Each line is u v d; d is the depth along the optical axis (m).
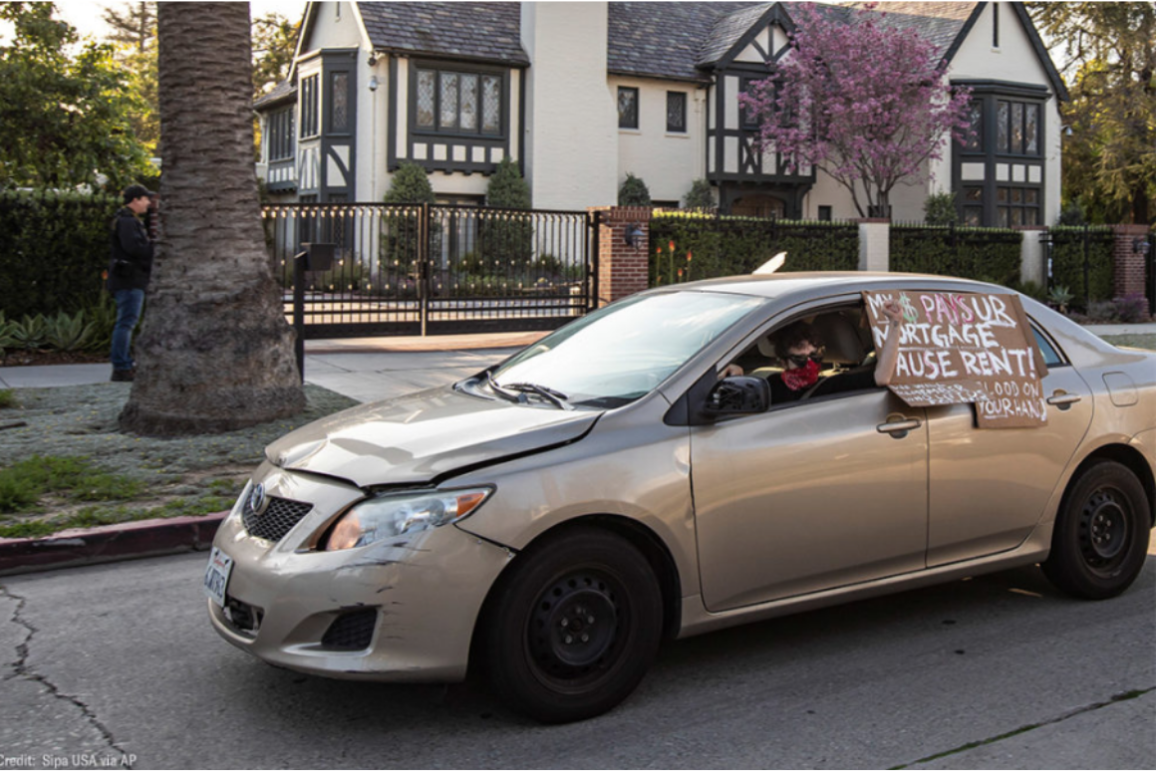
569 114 29.45
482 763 3.59
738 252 19.52
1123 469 5.36
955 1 33.47
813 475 4.34
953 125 30.03
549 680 3.82
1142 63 36.25
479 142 28.77
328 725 3.92
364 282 15.98
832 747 3.71
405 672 3.60
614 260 17.39
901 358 4.66
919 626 5.01
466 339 17.38
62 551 6.07
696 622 4.14
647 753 3.66
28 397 10.26
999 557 4.96
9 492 6.70
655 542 4.04
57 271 14.16
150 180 22.61
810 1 29.42
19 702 4.14
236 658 4.62
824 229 20.88
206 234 8.80
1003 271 24.69
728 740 3.76
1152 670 4.45
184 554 6.41
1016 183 33.78
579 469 3.87
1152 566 6.02
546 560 3.76
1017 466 4.94
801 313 4.61
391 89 27.55
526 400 4.48
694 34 33.31
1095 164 36.38
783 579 4.33
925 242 23.12
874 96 28.31
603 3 29.88
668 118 31.75
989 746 3.72
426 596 3.61
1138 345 17.83
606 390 4.38
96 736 3.83
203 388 8.70
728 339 4.39
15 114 20.34
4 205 13.70
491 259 16.97
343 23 28.78
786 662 4.54
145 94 48.66
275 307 9.21
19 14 20.42
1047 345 5.30
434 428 4.16
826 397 4.52
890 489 4.55
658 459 4.03
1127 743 3.75
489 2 29.92
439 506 3.66
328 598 3.60
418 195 26.97
